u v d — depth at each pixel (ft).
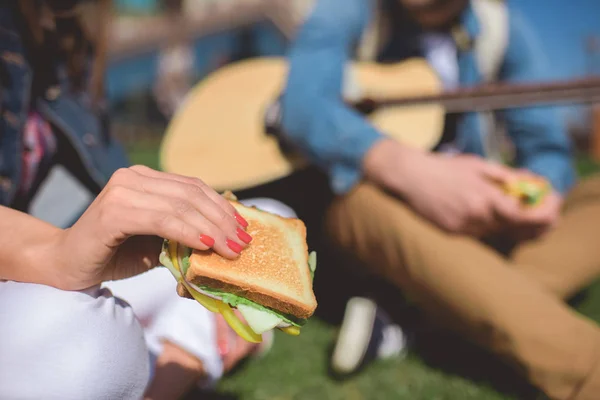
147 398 3.73
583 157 22.95
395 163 5.42
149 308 3.83
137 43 35.53
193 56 37.65
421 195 5.26
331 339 6.15
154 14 38.73
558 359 4.48
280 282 2.61
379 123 6.91
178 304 3.89
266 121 6.91
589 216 6.04
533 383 4.65
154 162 16.61
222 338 4.12
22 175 4.10
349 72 6.95
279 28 37.96
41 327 2.62
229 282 2.50
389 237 5.36
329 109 5.86
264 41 39.24
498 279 4.79
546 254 5.93
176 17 37.78
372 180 5.58
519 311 4.62
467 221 5.19
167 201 2.47
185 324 3.89
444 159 5.49
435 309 5.23
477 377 5.45
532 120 6.85
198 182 2.63
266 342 5.63
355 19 6.66
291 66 6.37
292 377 5.40
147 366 3.10
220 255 2.56
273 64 8.43
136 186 2.52
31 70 4.17
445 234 5.20
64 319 2.65
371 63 7.20
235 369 5.46
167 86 36.04
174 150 7.32
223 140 7.17
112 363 2.77
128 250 2.82
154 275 3.81
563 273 5.83
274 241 2.82
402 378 5.45
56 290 2.71
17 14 4.05
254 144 6.96
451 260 4.96
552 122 6.89
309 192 6.54
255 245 2.73
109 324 2.80
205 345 3.94
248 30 38.88
